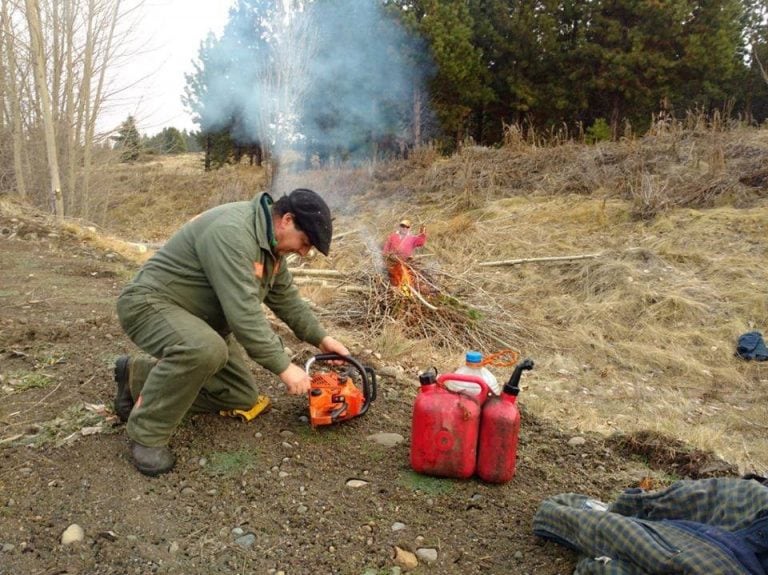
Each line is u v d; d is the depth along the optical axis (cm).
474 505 268
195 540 238
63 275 644
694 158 1148
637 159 1191
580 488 294
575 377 577
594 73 2162
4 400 340
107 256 761
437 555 236
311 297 689
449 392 282
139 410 275
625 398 522
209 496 264
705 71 2103
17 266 663
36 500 253
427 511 262
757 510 198
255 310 263
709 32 2083
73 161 1202
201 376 269
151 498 260
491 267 917
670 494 223
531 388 511
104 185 1410
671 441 348
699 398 546
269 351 265
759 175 1041
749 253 843
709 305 732
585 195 1167
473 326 658
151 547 232
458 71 1977
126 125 1355
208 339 265
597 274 834
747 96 2417
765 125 1401
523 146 1467
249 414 327
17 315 491
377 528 249
